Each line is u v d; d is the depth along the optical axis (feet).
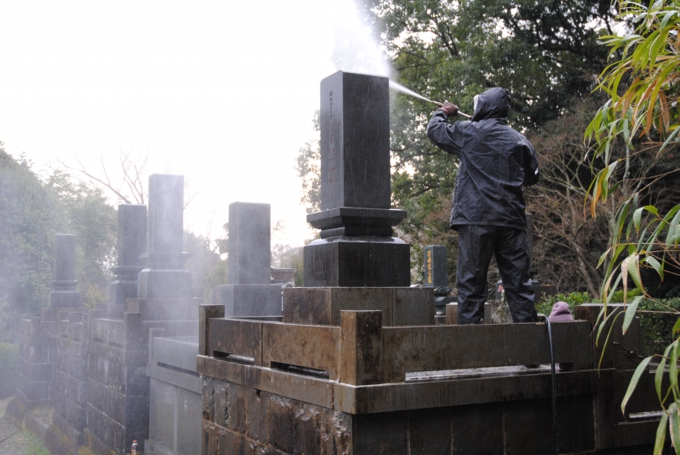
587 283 54.60
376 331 11.42
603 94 55.93
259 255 34.78
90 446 37.01
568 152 55.31
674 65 11.07
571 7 59.00
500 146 15.26
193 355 24.56
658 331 27.68
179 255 35.88
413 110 63.26
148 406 31.32
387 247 15.46
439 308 45.01
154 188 35.96
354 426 11.12
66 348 45.65
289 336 13.79
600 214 51.16
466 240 15.37
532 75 60.18
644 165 50.57
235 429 16.55
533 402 13.32
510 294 15.33
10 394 67.00
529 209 56.29
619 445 14.29
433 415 11.98
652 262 10.60
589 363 14.11
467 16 59.36
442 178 62.85
